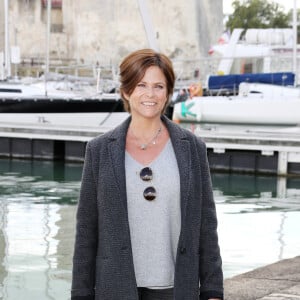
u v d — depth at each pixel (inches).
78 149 841.5
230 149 755.4
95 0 2469.2
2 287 339.6
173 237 117.1
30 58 2110.0
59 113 1011.9
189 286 117.1
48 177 738.8
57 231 467.2
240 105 1263.5
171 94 120.4
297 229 472.1
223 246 416.8
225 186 677.9
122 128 119.2
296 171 732.0
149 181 115.9
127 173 116.5
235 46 1615.4
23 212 538.9
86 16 2465.6
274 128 1214.3
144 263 116.2
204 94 1348.4
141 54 118.0
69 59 2427.4
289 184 691.4
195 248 118.1
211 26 2492.6
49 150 857.5
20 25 2369.6
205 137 761.0
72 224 491.8
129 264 115.1
